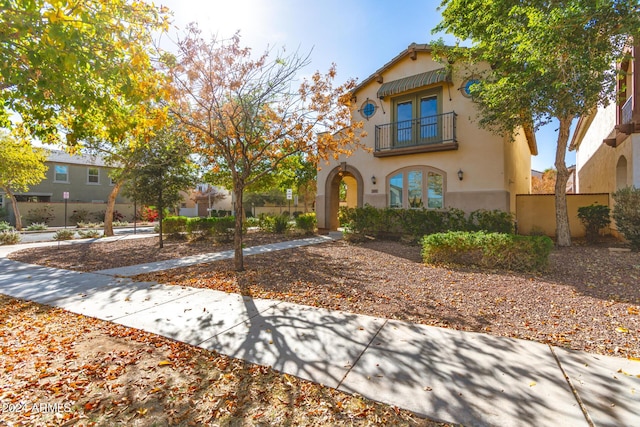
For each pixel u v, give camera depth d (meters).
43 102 4.90
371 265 8.20
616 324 4.24
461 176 12.05
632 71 9.23
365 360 3.44
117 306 5.37
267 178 18.72
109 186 31.62
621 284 5.84
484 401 2.70
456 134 12.27
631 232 8.50
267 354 3.61
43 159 20.97
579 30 6.99
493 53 9.23
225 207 43.31
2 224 19.45
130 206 31.92
